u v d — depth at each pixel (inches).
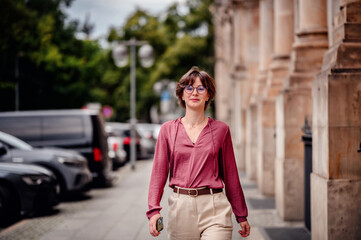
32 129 484.1
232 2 749.3
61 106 1280.8
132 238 275.6
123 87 1855.3
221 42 1320.1
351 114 201.6
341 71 205.2
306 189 286.0
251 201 407.5
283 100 330.3
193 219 138.5
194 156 139.3
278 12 441.4
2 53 1008.2
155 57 1817.2
